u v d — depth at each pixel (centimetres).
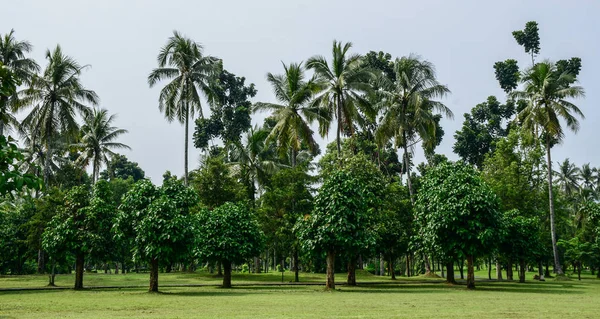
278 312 1409
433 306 1619
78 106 4731
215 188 4666
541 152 5181
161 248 2325
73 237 2781
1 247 4681
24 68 4431
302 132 4169
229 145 6100
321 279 4122
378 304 1702
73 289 2769
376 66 6138
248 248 2955
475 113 7100
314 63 4019
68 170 5869
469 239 2755
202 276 4272
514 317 1270
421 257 4891
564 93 4450
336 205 2608
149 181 2541
